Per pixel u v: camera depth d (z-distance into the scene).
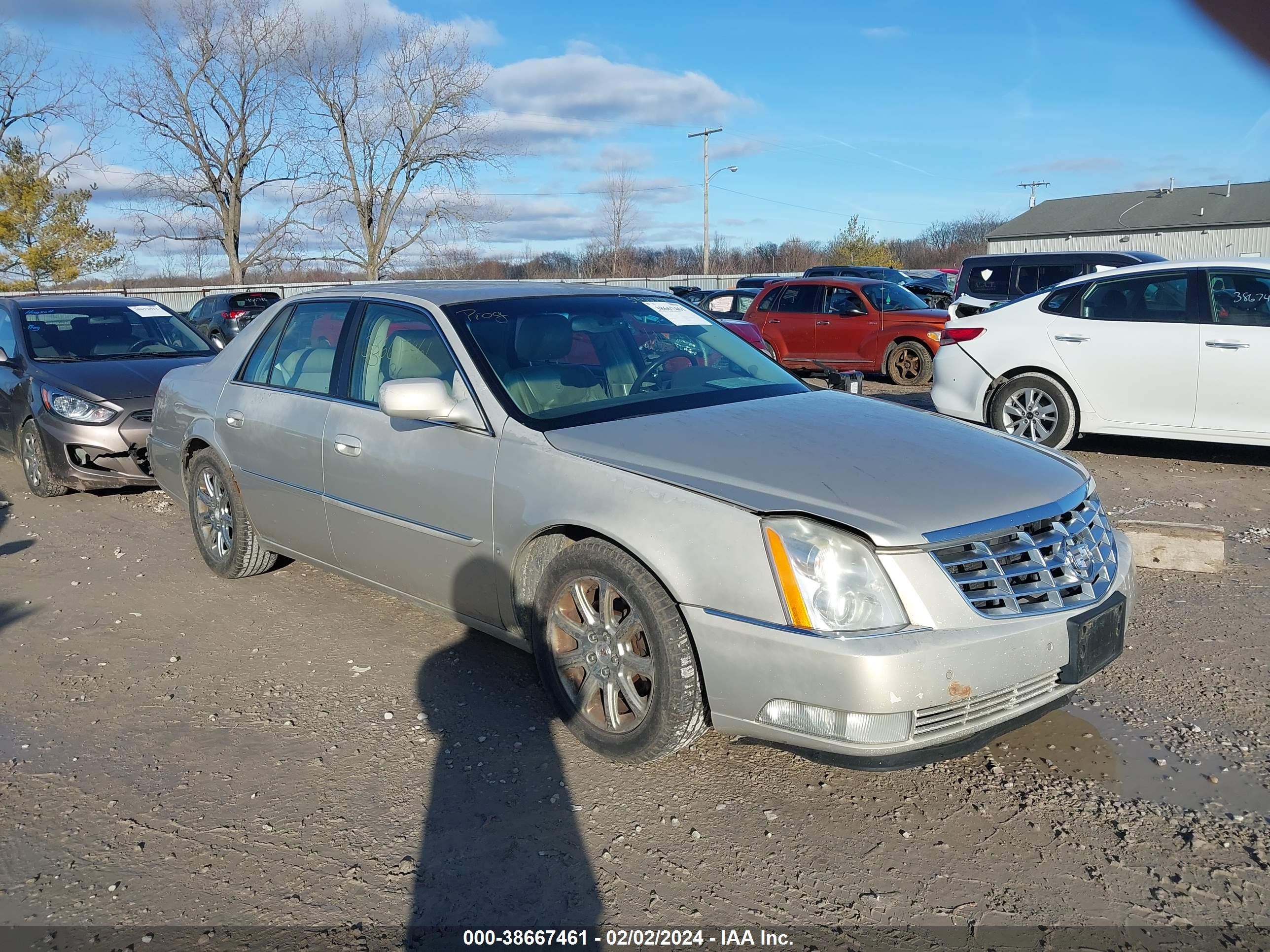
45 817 3.18
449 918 2.65
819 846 2.94
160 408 5.90
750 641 2.88
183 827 3.10
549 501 3.41
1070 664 3.01
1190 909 2.62
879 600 2.80
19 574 5.83
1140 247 52.53
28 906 2.73
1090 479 3.51
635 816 3.10
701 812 3.12
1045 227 56.81
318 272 48.28
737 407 3.82
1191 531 5.25
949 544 2.88
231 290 30.27
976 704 2.88
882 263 51.97
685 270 61.59
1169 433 7.61
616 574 3.20
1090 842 2.92
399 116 45.00
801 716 2.85
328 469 4.43
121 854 2.97
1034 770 3.34
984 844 2.93
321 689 4.08
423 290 4.48
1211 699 3.79
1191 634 4.43
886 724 2.76
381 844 2.99
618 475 3.27
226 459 5.16
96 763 3.52
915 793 3.22
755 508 2.96
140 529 6.79
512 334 4.07
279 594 5.27
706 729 3.20
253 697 4.03
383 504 4.14
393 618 4.88
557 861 2.89
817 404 3.94
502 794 3.25
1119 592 3.21
